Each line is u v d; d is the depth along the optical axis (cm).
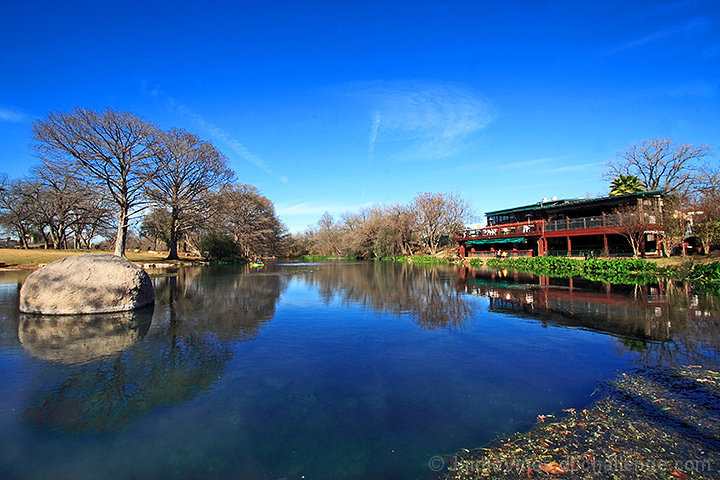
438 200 5125
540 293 1428
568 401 455
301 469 322
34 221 4628
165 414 430
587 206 3338
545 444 357
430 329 858
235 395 484
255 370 580
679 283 1641
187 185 3709
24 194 4356
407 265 3984
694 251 2544
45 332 831
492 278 2109
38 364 611
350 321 959
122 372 572
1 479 311
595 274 2133
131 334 818
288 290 1680
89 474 319
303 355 659
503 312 1057
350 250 6888
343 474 314
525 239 3647
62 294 1021
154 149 2997
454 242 5362
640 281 1753
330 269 3381
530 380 526
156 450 356
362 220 7106
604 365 586
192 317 1015
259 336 801
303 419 416
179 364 611
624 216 2562
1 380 539
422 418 415
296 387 509
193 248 5694
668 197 2975
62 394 489
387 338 778
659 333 779
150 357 648
